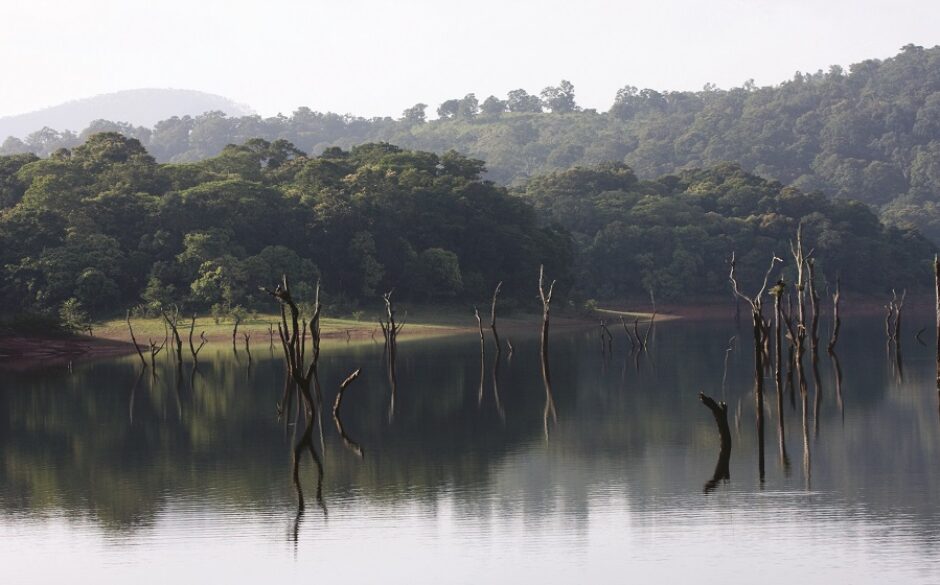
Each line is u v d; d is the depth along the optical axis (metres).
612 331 149.38
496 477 47.31
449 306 164.75
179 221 151.00
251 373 91.81
